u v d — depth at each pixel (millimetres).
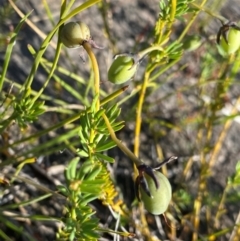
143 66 217
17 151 175
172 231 175
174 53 118
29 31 217
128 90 203
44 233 166
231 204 193
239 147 212
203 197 183
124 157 194
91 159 91
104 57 221
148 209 84
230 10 251
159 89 218
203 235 183
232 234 171
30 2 223
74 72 189
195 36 133
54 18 226
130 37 234
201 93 203
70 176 79
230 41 114
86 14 231
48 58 210
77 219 88
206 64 188
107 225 165
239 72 224
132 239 162
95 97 91
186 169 187
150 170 82
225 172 204
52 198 173
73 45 94
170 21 111
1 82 115
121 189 187
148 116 197
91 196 84
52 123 193
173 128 209
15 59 209
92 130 90
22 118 112
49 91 203
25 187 170
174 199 177
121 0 242
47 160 181
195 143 191
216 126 214
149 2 247
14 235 161
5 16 185
